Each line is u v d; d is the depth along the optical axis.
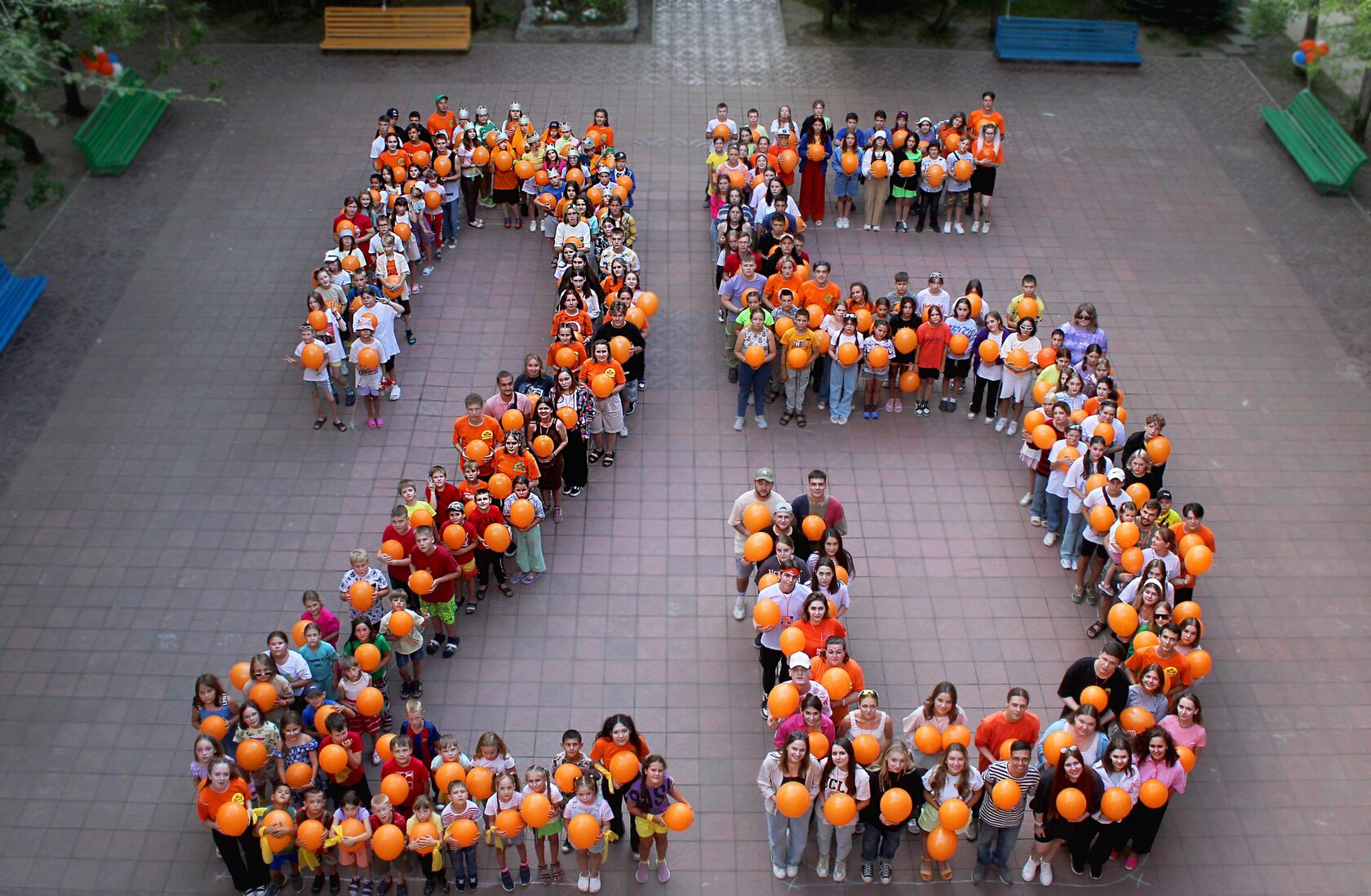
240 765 11.47
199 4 24.67
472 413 14.49
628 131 23.59
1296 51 26.45
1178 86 25.38
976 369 16.88
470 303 19.20
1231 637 14.26
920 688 13.48
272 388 17.53
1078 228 21.25
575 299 16.56
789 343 16.25
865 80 25.36
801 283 17.19
